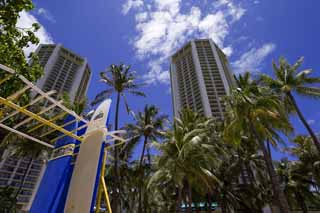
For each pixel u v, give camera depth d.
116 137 5.85
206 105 69.62
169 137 19.34
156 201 37.34
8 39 10.34
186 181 19.58
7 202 20.31
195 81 82.12
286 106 21.84
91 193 4.49
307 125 19.81
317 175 26.75
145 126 25.39
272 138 19.20
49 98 4.70
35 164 64.94
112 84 24.12
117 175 22.30
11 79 9.84
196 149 16.80
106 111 5.69
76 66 82.38
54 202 4.80
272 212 27.77
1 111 4.97
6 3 10.05
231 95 19.20
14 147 23.78
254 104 17.64
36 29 11.65
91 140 5.39
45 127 17.61
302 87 21.59
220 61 89.06
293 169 30.16
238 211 27.91
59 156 5.87
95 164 4.87
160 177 18.33
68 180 5.23
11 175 59.47
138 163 30.22
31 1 10.89
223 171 26.89
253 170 29.03
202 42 97.19
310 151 27.72
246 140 25.91
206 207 29.27
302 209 28.97
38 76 12.14
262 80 23.30
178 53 102.81
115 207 20.45
